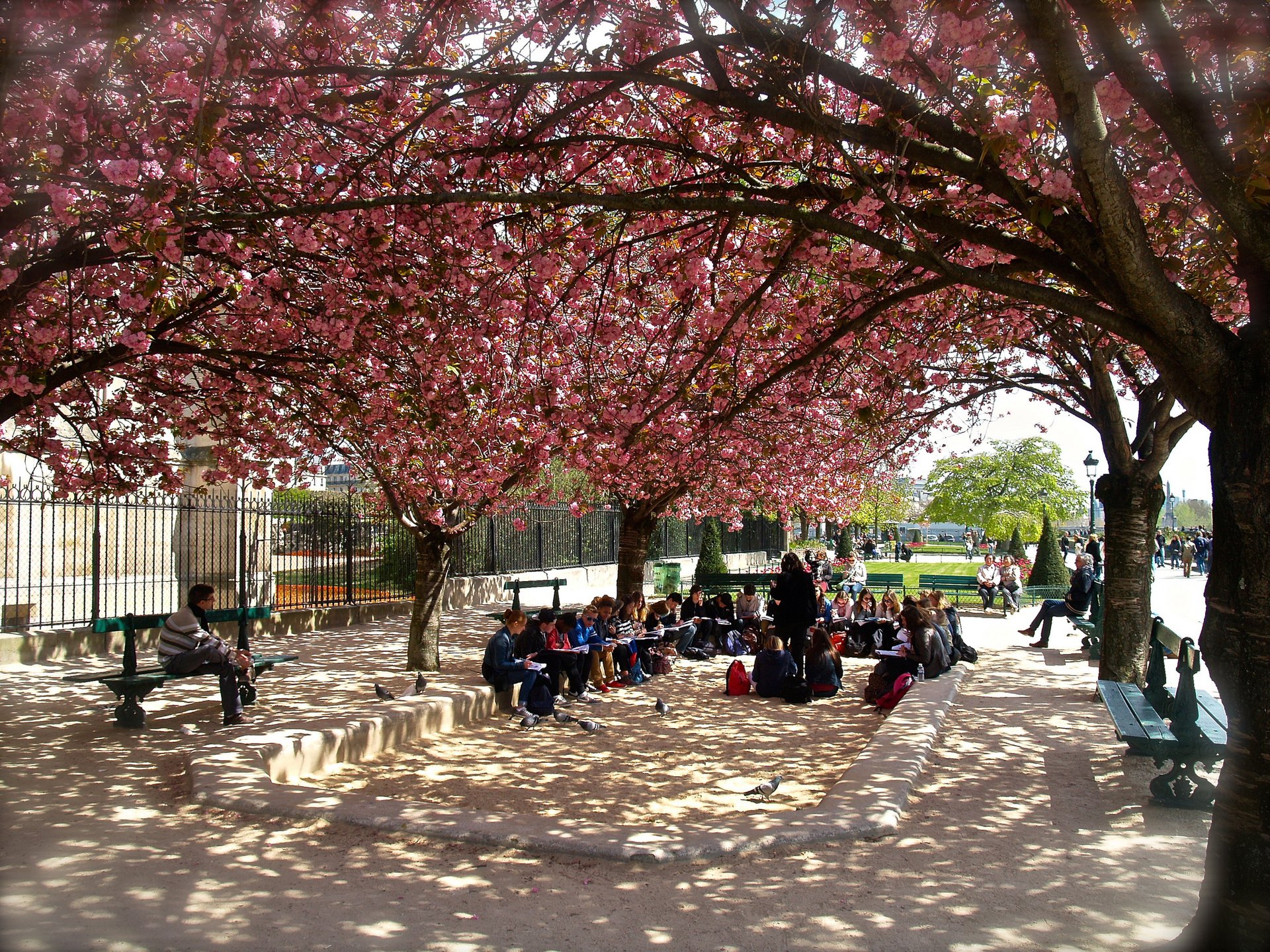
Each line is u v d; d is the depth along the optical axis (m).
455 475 9.67
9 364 6.75
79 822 5.65
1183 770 6.22
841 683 12.88
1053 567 24.38
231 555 16.77
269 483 9.63
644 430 7.64
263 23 6.03
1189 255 7.32
